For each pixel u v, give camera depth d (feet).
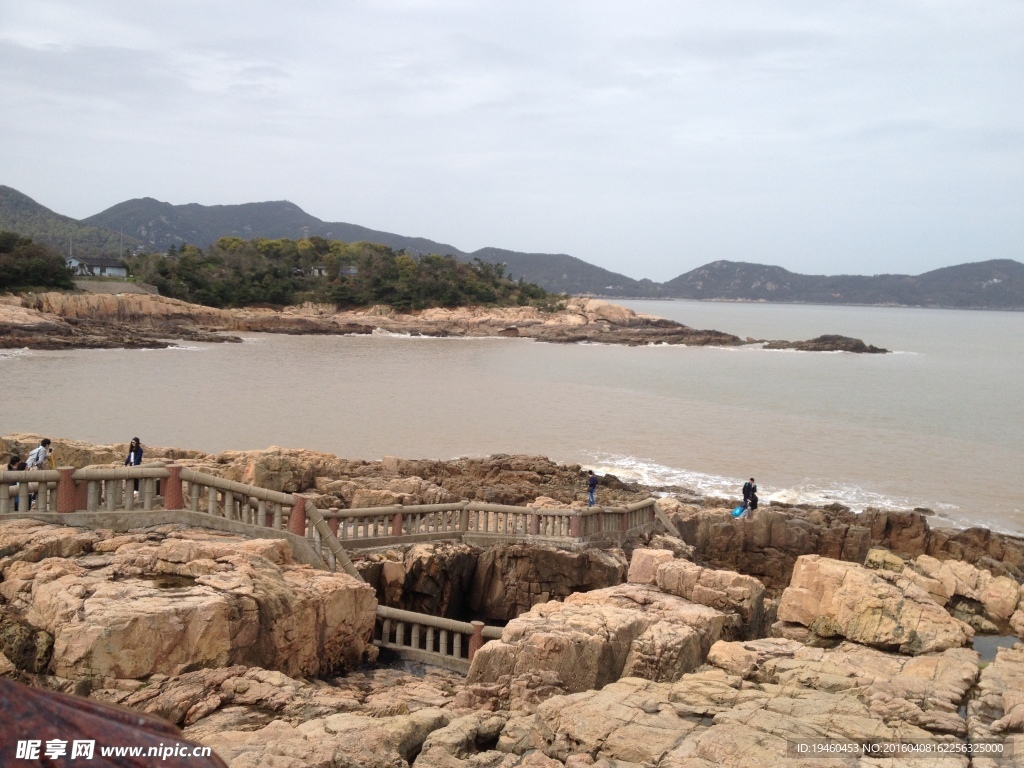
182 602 42.39
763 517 101.09
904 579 55.57
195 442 168.96
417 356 400.67
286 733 34.58
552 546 75.31
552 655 44.98
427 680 51.24
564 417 226.58
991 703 39.45
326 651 49.85
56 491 56.29
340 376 299.38
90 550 51.37
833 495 147.43
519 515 78.43
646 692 40.65
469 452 173.58
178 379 267.18
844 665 44.65
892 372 394.52
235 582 45.98
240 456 96.89
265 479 87.51
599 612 50.14
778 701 39.32
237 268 645.10
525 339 573.74
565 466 146.20
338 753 32.86
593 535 78.02
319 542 58.70
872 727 36.27
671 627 48.44
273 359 350.64
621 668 46.55
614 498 120.06
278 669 45.85
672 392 293.84
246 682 40.09
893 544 109.70
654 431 209.26
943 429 225.35
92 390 233.14
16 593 44.42
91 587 43.75
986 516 137.39
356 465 105.70
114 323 437.99
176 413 202.18
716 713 37.93
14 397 214.28
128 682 39.37
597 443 190.39
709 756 33.47
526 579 75.00
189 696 38.40
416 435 190.19
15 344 338.34
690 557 82.84
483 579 75.61
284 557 54.29
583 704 38.60
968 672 43.73
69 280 481.87
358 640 52.34
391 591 67.31
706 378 347.15
